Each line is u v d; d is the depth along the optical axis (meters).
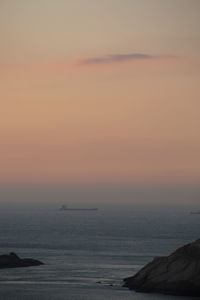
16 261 150.25
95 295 108.38
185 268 110.19
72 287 116.88
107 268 147.25
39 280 125.69
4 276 131.25
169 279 110.19
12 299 105.19
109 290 113.31
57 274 135.12
